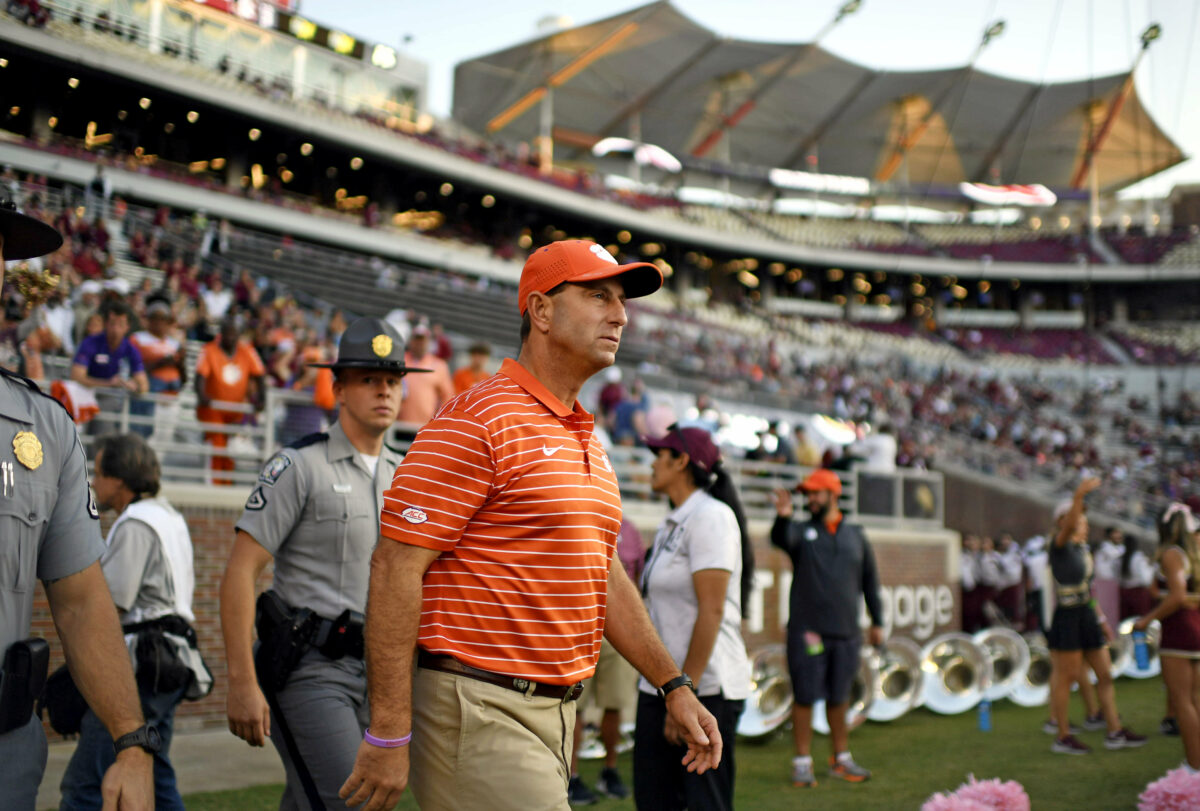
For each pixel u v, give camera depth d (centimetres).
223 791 588
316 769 349
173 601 418
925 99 5581
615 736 646
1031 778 705
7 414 221
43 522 227
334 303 2334
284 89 3259
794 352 3656
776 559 1255
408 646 234
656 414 1242
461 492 239
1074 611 815
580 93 5331
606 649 644
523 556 244
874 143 5894
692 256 4722
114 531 410
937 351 4719
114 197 2502
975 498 2170
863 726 946
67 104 2691
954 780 698
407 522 236
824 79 5422
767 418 2111
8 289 852
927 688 1023
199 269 1866
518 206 4031
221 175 3109
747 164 6041
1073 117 5619
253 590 360
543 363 265
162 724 408
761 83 5431
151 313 922
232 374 879
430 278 2666
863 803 628
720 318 4178
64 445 235
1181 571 650
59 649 703
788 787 677
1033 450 3164
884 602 1391
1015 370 4631
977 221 5984
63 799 378
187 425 849
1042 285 5219
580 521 251
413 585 235
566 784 255
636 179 5709
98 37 2714
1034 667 1106
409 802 593
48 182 2411
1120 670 1270
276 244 2398
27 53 2405
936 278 5184
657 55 5119
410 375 950
